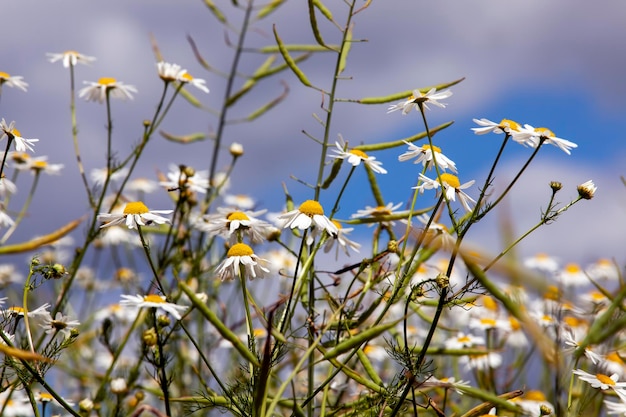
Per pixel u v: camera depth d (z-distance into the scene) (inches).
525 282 20.7
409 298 34.6
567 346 35.6
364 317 36.9
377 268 38.3
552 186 34.1
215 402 36.5
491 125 34.5
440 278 34.1
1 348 28.9
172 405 43.8
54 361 35.0
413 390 34.7
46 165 44.3
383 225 38.9
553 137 34.4
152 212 36.0
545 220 34.0
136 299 35.5
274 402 32.9
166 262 43.8
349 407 37.1
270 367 33.1
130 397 43.6
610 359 39.0
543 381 43.8
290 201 39.3
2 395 40.4
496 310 44.5
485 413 35.3
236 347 32.4
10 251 27.4
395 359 35.0
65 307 42.6
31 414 41.9
